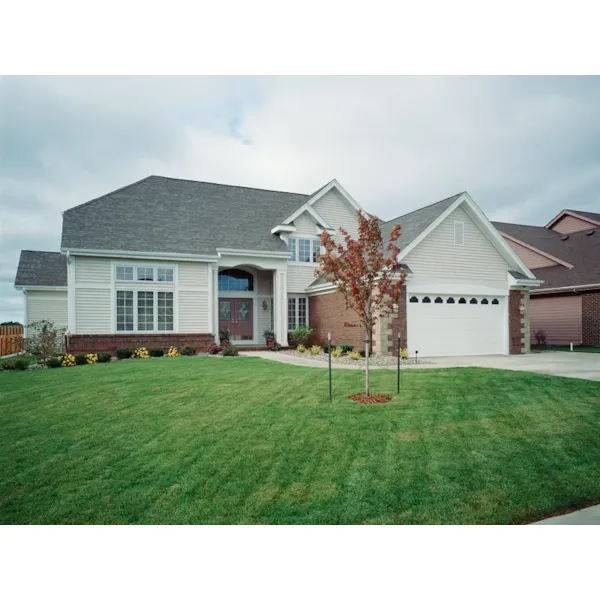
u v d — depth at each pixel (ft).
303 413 23.85
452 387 30.48
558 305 76.79
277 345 63.16
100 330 54.34
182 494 14.89
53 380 34.81
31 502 14.56
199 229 63.46
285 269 65.16
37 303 80.02
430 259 56.70
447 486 15.35
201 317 59.47
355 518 13.44
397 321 53.52
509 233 93.20
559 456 18.07
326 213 73.67
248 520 13.38
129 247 55.47
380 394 28.35
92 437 20.54
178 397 27.91
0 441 20.20
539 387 30.50
